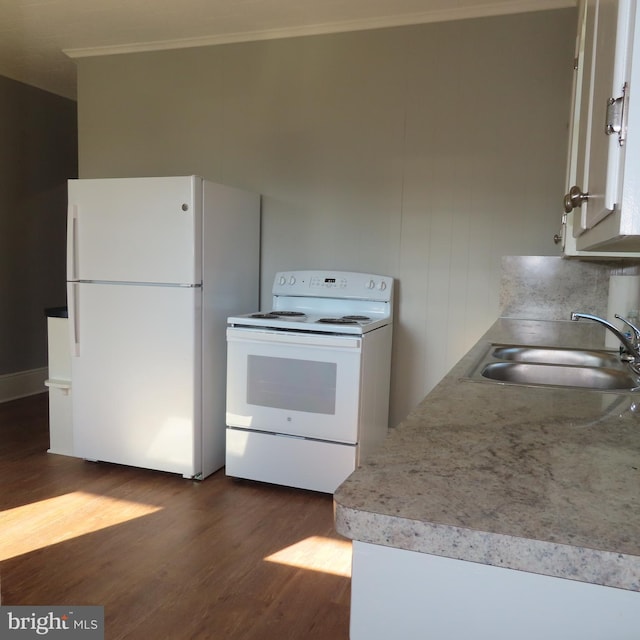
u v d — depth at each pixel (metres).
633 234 0.71
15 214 4.51
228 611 1.93
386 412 3.26
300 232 3.51
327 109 3.40
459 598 0.66
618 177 0.76
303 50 3.42
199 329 2.97
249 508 2.72
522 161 3.07
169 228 2.92
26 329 4.66
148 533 2.46
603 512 0.65
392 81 3.26
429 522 0.63
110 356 3.10
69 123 4.97
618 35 0.76
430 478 0.75
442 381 1.39
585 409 1.13
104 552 2.29
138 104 3.82
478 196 3.15
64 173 4.95
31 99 4.59
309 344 2.81
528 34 3.01
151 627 1.84
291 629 1.84
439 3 3.02
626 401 1.20
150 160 3.82
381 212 3.33
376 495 0.70
